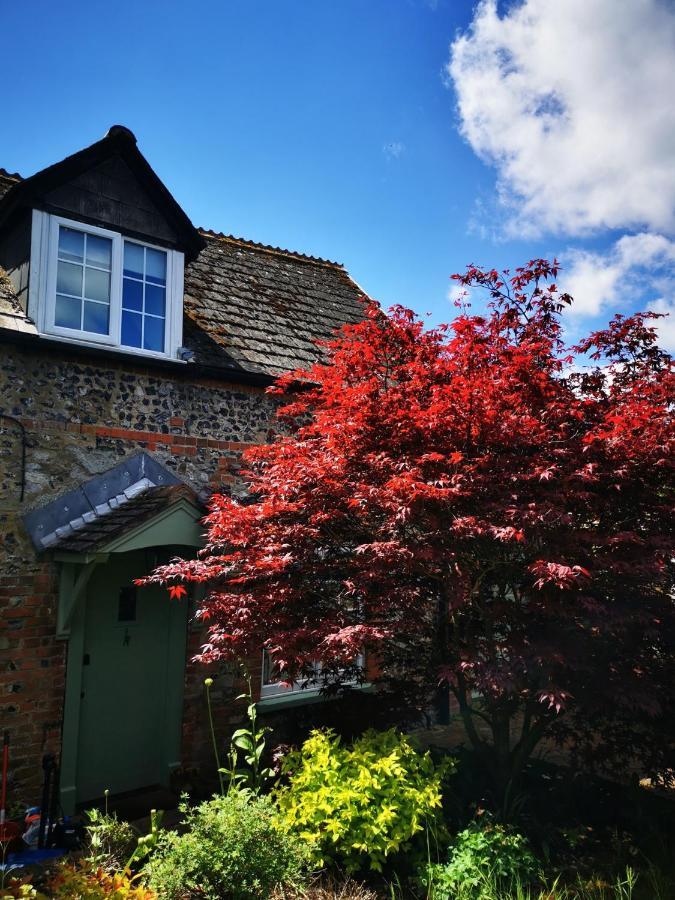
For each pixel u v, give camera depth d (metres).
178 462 6.66
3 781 5.05
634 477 4.40
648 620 4.24
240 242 10.07
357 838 3.95
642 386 4.91
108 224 6.32
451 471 4.45
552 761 6.45
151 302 6.70
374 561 4.36
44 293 5.89
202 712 6.62
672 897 4.00
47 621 5.65
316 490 4.77
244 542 4.99
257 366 7.27
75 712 5.76
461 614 5.04
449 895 3.79
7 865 4.34
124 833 4.11
